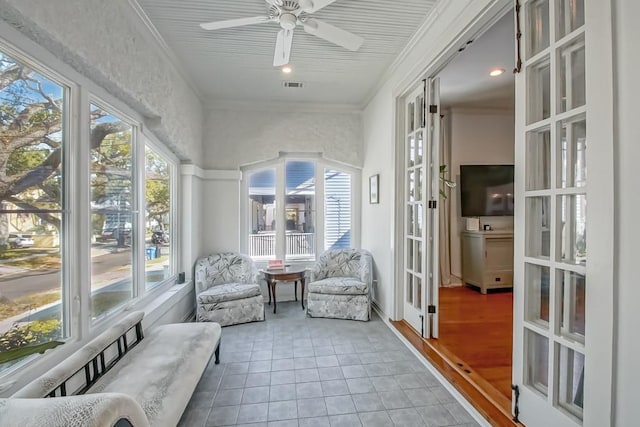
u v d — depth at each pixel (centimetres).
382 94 357
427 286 281
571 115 134
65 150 167
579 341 135
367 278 360
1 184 129
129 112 235
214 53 284
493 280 441
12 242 134
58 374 130
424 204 280
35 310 146
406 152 318
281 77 340
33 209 146
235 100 405
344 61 305
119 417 99
